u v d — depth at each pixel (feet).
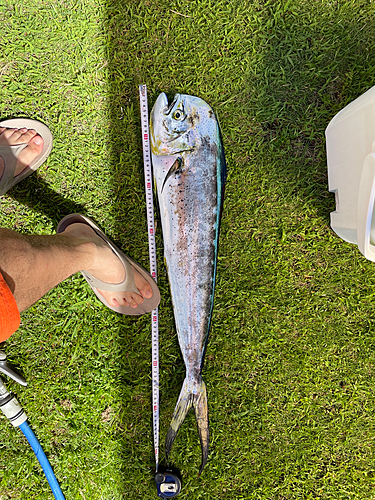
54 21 2.80
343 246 2.92
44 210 2.85
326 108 2.90
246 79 2.87
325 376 2.93
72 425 2.88
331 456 2.93
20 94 2.82
